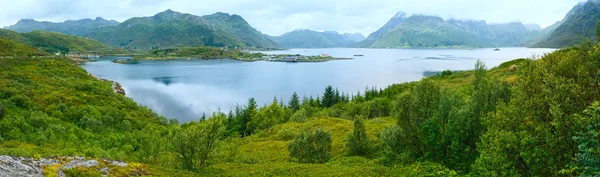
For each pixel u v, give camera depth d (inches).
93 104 4763.8
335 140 2342.5
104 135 3528.5
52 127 3329.2
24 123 3289.9
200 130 1355.8
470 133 1221.7
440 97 1379.2
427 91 1412.4
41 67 6963.6
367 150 1819.6
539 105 826.2
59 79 6166.3
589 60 912.9
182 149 1309.1
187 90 7367.1
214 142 1398.9
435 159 1282.0
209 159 1477.6
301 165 1450.5
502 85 1256.2
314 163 1592.0
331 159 1722.4
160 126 4190.5
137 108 5147.6
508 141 799.1
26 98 4200.3
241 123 4109.3
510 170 792.3
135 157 1825.8
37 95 4601.4
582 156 574.6
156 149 1673.2
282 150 2187.5
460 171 1134.4
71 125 3634.4
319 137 1702.8
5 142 2728.8
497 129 884.0
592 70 879.7
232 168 1393.9
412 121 1391.5
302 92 7352.4
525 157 787.4
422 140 1350.9
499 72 4507.9
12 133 3002.0
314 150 1675.7
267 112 4028.1
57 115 3978.8
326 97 5684.1
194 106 5856.3
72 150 2386.8
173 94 6875.0
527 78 949.8
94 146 2817.4
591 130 590.2
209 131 1375.5
